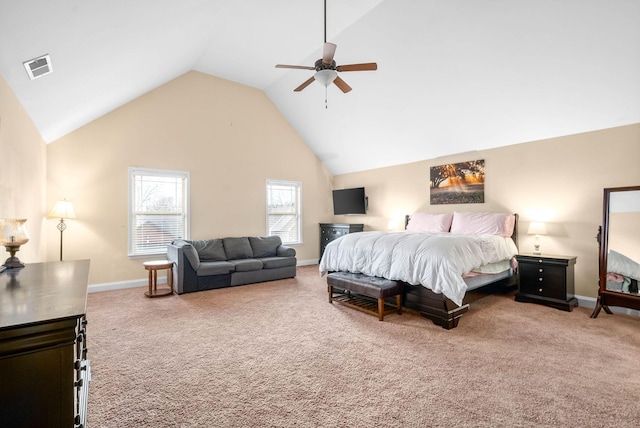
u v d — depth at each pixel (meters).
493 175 4.91
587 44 3.17
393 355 2.54
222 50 4.82
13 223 2.00
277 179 6.70
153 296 4.32
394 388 2.05
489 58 3.75
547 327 3.17
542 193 4.38
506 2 3.17
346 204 7.13
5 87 2.50
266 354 2.57
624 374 2.23
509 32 3.40
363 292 3.52
